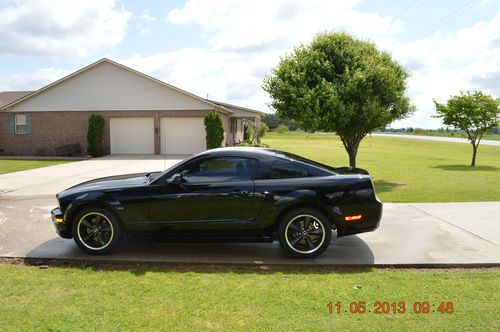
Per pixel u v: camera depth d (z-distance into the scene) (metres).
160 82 24.77
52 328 3.37
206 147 24.47
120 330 3.33
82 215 5.45
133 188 5.39
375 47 14.01
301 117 12.88
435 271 4.90
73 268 4.99
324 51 13.45
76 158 23.56
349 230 5.31
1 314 3.63
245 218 5.32
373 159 23.72
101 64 25.20
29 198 10.02
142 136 25.53
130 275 4.69
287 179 5.34
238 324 3.43
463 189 11.78
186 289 4.22
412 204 9.02
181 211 5.34
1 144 26.28
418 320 3.51
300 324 3.43
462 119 19.05
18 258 5.41
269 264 5.13
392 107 13.55
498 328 3.37
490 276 4.65
